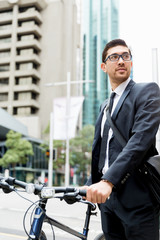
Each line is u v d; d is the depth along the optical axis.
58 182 55.28
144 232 1.41
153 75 7.10
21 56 58.28
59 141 40.25
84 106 99.94
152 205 1.43
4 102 56.47
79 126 75.31
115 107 1.65
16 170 42.47
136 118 1.50
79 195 1.36
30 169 43.78
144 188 1.45
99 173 1.80
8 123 39.78
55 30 64.50
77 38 78.00
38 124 54.06
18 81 59.19
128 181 1.48
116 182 1.30
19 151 36.00
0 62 58.47
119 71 1.69
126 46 1.76
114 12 108.00
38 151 46.66
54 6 65.50
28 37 60.47
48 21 65.06
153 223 1.42
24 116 55.38
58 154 42.00
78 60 79.19
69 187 1.43
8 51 59.94
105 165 1.67
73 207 9.01
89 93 100.94
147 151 1.51
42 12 65.81
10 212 7.49
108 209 1.65
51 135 22.06
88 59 104.50
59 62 63.12
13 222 6.06
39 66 62.56
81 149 46.53
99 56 104.12
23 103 55.88
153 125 1.43
